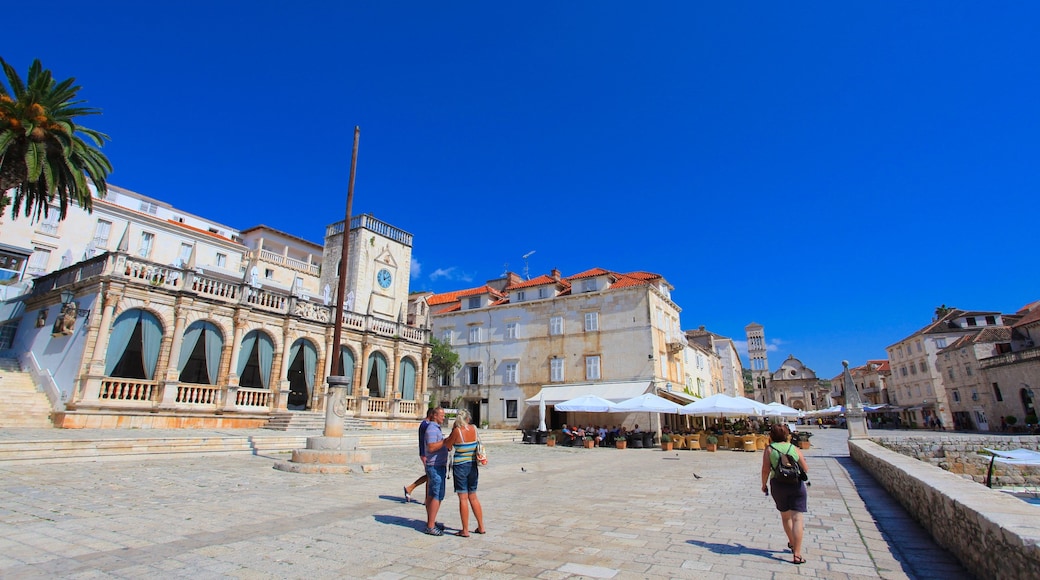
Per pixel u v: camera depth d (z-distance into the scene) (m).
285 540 7.12
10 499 9.32
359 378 32.69
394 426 34.03
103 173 24.08
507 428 44.53
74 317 22.53
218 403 25.50
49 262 32.72
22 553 6.19
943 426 61.31
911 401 71.31
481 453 7.93
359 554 6.51
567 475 16.45
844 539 7.61
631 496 11.83
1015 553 4.58
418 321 39.56
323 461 14.53
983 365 51.12
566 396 41.25
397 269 45.00
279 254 48.88
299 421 26.61
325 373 30.73
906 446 27.78
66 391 21.22
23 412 19.97
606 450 30.19
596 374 41.84
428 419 8.23
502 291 53.78
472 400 47.53
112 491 10.52
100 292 21.98
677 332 48.31
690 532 8.00
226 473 13.69
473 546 7.00
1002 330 52.69
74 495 9.92
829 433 56.06
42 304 25.62
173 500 9.83
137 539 6.97
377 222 44.22
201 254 40.69
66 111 22.22
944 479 8.42
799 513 6.51
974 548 5.80
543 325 45.31
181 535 7.25
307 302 30.47
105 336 21.67
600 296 43.25
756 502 10.97
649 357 40.06
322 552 6.57
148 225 37.72
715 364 64.62
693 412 30.50
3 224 31.25
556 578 5.66
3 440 13.95
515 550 6.82
